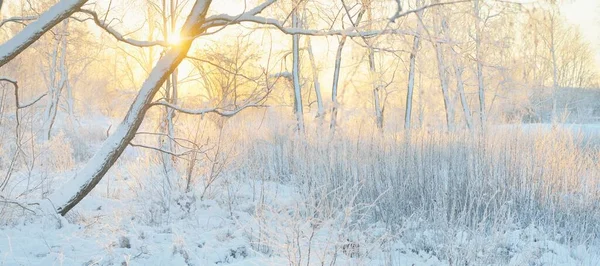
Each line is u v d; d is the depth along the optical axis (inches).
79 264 206.2
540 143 355.3
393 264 230.1
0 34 773.9
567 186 326.6
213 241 248.2
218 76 374.3
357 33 256.1
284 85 556.1
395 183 323.3
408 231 277.6
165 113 396.2
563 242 276.1
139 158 398.9
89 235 243.9
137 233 249.9
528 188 323.0
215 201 330.3
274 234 222.2
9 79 237.8
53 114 679.7
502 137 360.5
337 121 355.6
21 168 371.9
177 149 376.2
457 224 267.9
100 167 270.8
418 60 550.9
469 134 367.2
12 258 206.4
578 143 387.2
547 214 306.0
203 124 364.2
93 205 307.3
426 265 232.4
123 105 530.6
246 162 399.5
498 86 591.2
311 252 213.3
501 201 304.0
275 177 405.7
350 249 222.7
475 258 224.4
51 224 253.4
